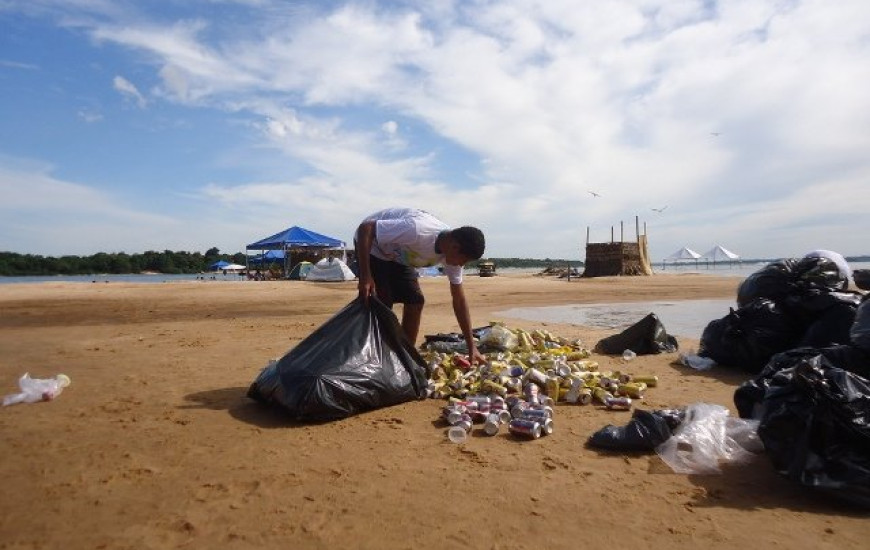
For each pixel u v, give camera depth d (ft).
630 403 14.19
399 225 15.72
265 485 9.12
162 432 11.87
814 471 8.64
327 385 12.92
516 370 16.39
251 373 18.04
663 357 21.71
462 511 8.21
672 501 8.59
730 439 10.53
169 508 8.25
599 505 8.44
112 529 7.60
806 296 18.21
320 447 11.05
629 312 42.75
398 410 13.96
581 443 11.40
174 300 52.13
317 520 7.90
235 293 60.70
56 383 15.31
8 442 11.11
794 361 12.14
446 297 55.83
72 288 66.64
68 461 10.11
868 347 11.30
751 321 18.76
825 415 8.72
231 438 11.53
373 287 15.46
